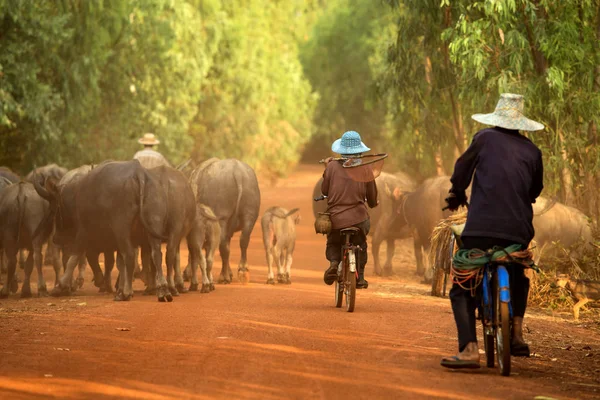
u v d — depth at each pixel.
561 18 35.31
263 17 121.69
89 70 67.19
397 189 41.22
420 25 46.03
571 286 29.03
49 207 32.94
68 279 31.95
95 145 78.50
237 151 113.00
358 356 18.44
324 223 26.02
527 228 16.47
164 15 84.31
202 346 19.41
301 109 135.25
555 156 35.91
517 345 16.58
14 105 57.56
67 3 64.19
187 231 31.92
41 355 18.11
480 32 35.34
